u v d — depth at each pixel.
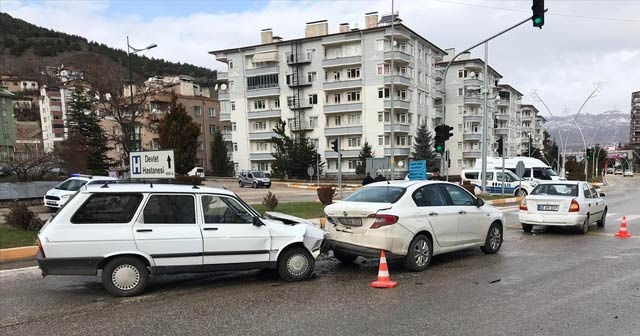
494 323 4.94
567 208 11.84
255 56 60.00
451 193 8.61
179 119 41.97
